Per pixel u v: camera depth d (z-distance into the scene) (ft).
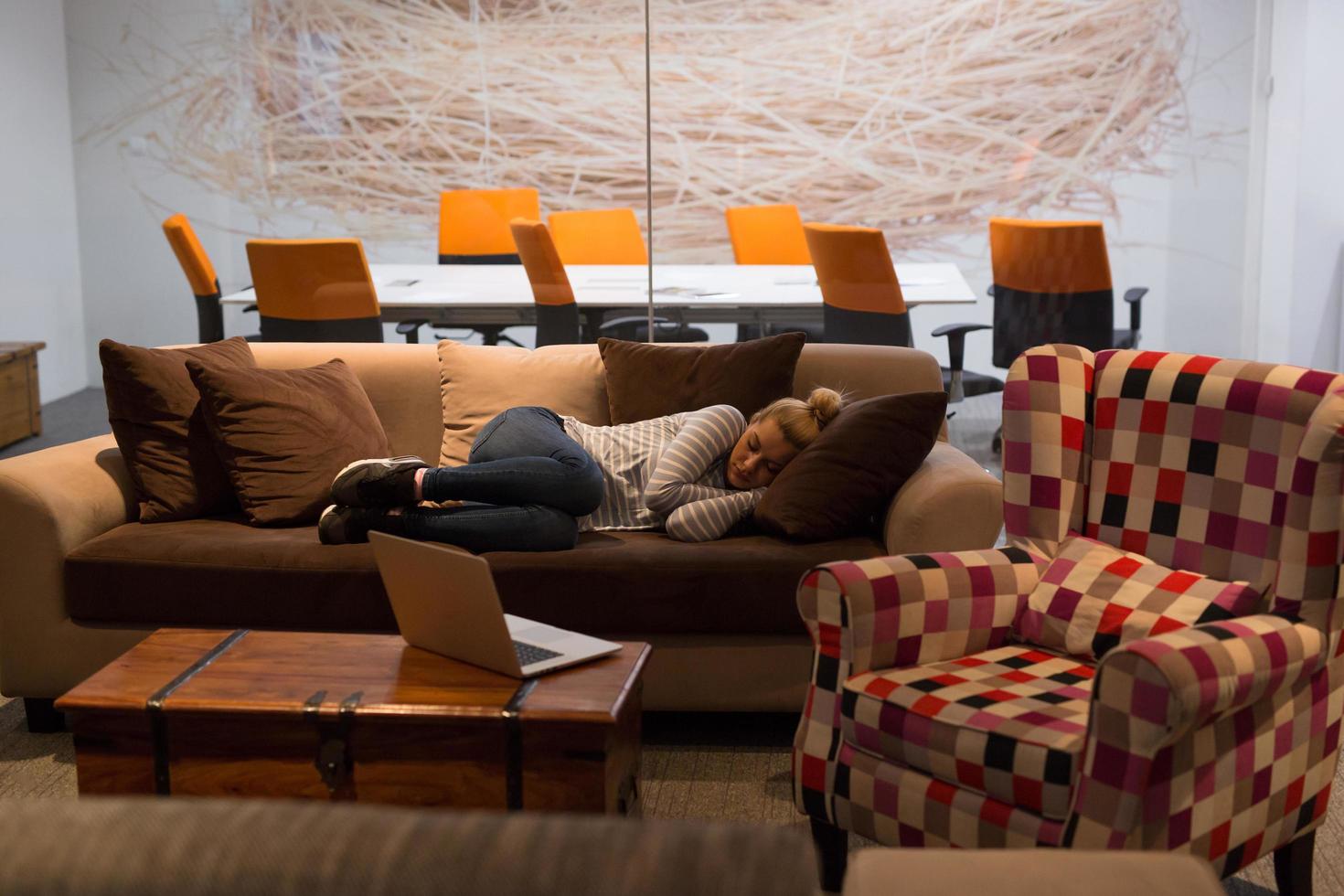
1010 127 12.94
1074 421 7.23
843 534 8.63
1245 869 7.06
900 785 6.05
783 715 9.30
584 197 13.29
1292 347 13.46
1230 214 13.05
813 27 12.84
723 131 13.12
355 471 8.53
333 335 13.55
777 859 2.36
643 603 8.29
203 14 13.04
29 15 13.17
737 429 9.23
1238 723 5.71
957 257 13.23
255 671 6.47
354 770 6.11
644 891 2.30
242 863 2.36
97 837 2.41
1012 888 3.71
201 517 9.51
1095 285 13.19
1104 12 12.67
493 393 10.23
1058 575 6.98
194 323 13.73
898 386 10.19
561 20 12.94
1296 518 6.02
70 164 13.48
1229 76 12.75
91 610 8.64
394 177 13.25
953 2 12.71
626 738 6.40
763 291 13.42
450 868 2.34
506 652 6.28
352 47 13.04
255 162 13.29
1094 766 5.36
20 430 14.24
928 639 6.63
